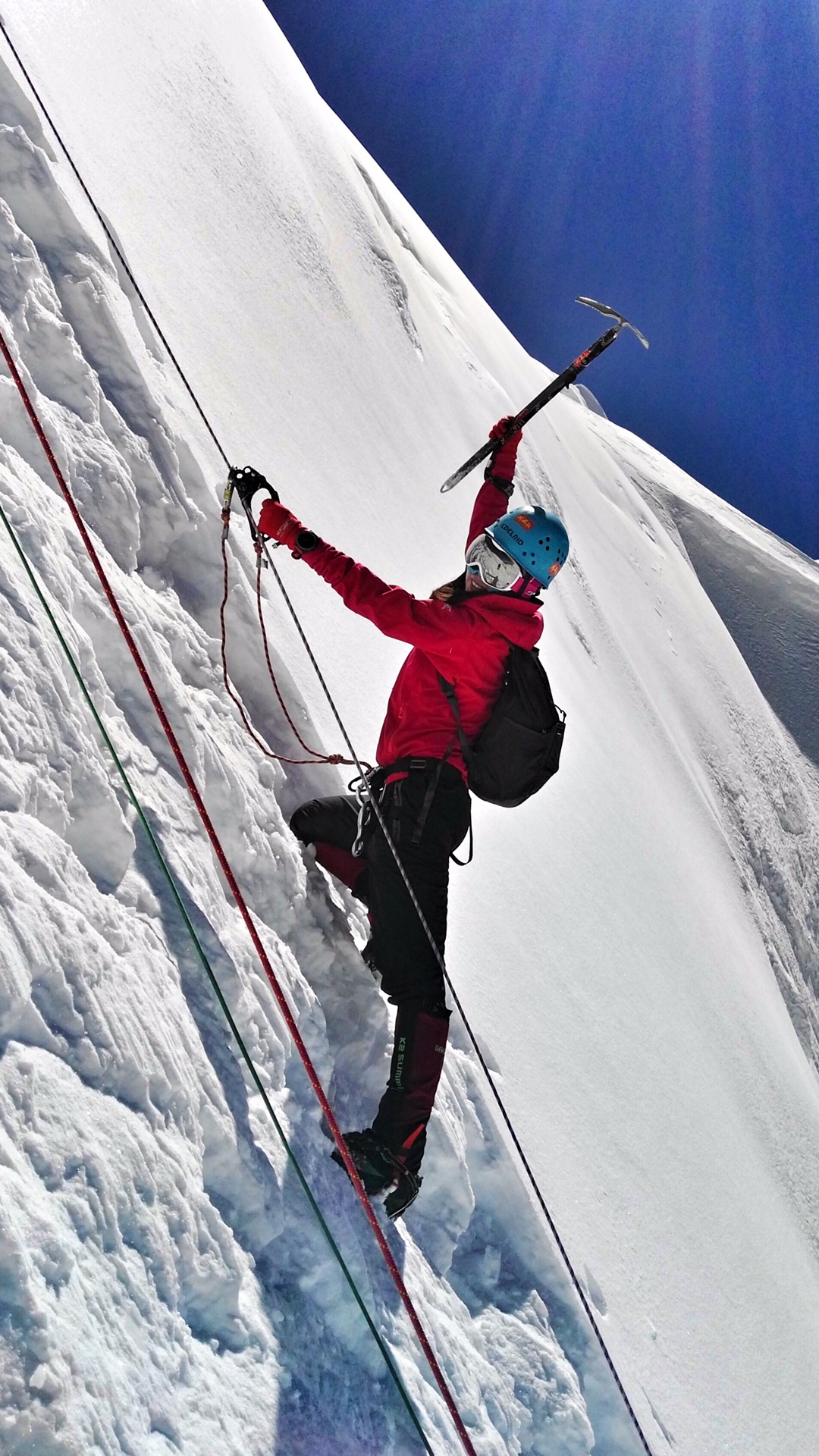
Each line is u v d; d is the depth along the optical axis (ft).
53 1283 4.58
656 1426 10.80
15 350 8.70
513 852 18.17
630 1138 15.02
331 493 18.67
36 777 6.26
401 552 21.22
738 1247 16.66
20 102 10.62
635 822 32.78
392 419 27.86
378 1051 9.50
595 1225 12.28
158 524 9.81
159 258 15.75
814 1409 15.40
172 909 7.14
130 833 6.91
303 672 11.57
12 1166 4.68
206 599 10.31
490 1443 7.98
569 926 18.28
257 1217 6.58
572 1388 9.35
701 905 34.76
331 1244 7.16
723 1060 23.79
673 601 113.19
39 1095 5.05
